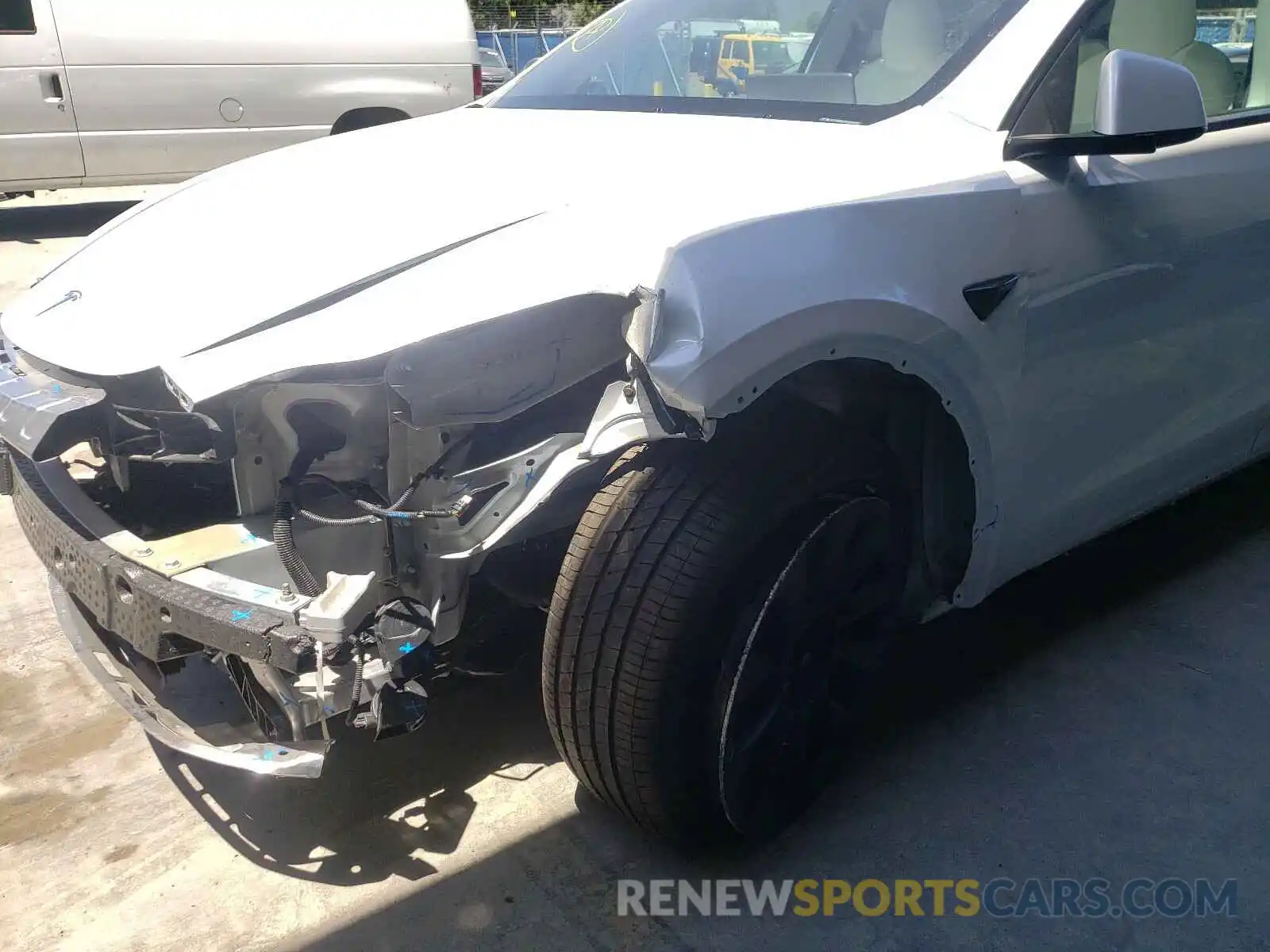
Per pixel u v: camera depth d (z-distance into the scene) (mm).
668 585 1703
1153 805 2188
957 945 1867
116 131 7633
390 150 2371
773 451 1779
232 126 7961
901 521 2000
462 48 8531
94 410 1911
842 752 2123
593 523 1749
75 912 1933
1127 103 1919
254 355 1665
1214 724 2432
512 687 2557
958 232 1889
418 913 1920
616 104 2621
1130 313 2227
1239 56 2600
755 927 1896
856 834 2111
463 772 2279
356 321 1662
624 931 1884
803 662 1933
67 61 7371
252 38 7863
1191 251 2320
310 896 1962
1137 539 3266
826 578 1869
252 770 1725
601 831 2119
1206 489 3590
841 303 1696
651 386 1603
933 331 1834
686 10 2816
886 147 1985
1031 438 2117
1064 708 2486
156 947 1854
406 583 1784
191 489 2076
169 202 2371
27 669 2660
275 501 1844
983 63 2145
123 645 2102
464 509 1688
